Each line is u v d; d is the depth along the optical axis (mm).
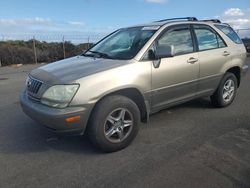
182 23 5414
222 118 5699
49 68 4629
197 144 4492
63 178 3633
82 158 4152
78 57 5277
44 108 4066
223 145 4430
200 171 3678
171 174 3625
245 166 3787
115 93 4344
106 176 3641
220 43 6090
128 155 4195
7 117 6059
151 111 4895
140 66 4531
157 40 4891
